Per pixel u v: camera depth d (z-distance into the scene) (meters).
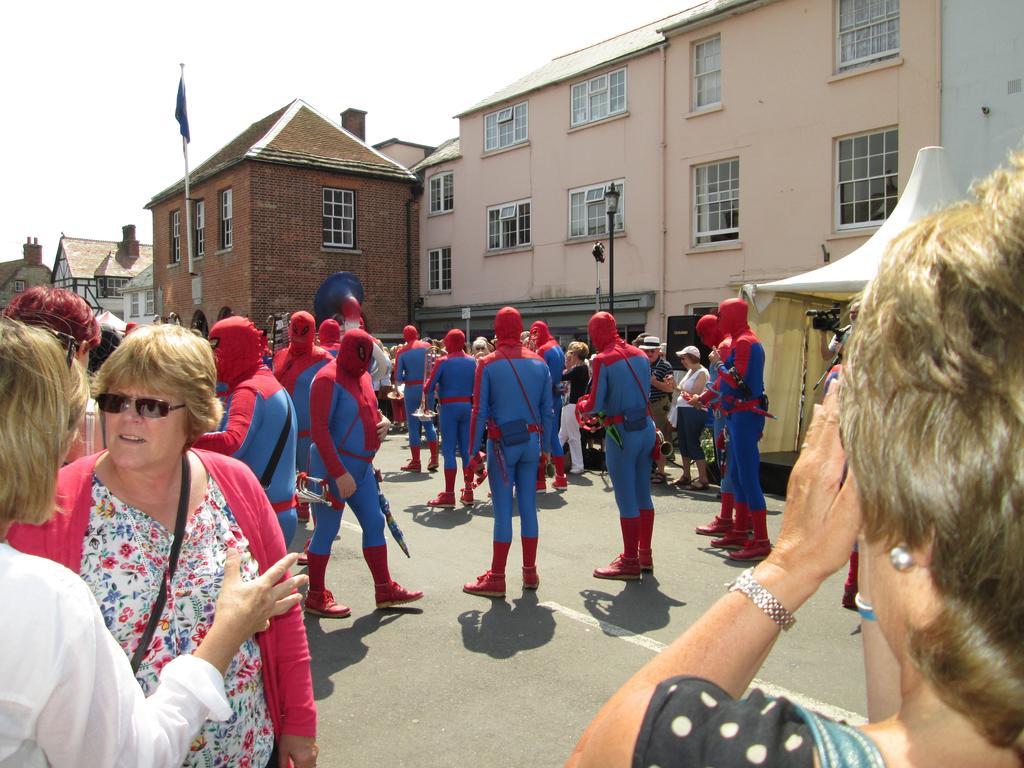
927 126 12.87
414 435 10.64
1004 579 0.64
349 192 20.97
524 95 19.81
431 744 3.36
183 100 19.31
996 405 0.65
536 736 3.43
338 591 5.45
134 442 1.71
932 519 0.68
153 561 1.73
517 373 5.28
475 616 4.93
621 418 5.53
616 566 5.71
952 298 0.69
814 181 14.30
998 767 0.70
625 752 0.81
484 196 21.02
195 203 21.72
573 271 18.81
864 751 0.72
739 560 6.18
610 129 17.84
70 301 2.59
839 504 0.97
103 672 1.23
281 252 19.44
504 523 5.29
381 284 21.55
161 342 1.78
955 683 0.68
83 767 1.22
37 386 1.25
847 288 7.69
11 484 1.21
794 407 9.92
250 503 1.97
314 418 4.55
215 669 1.54
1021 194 0.72
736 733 0.77
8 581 1.15
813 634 4.60
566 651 4.36
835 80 13.92
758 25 15.04
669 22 18.22
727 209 15.89
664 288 16.78
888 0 13.41
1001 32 12.05
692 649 0.96
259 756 1.87
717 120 15.77
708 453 9.20
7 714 1.13
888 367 0.72
